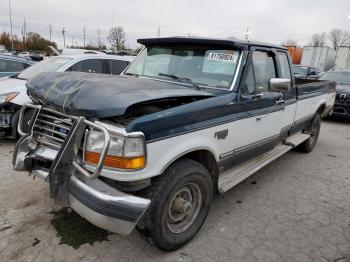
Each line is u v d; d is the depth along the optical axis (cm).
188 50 383
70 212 353
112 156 240
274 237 336
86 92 262
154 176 264
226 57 360
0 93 544
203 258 296
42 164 298
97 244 304
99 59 701
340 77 1088
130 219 245
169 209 282
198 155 322
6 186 407
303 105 536
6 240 302
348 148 701
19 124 320
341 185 486
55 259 281
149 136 248
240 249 313
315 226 363
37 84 311
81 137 254
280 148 496
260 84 398
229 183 355
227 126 332
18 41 6512
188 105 283
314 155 634
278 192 448
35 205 364
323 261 303
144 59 417
